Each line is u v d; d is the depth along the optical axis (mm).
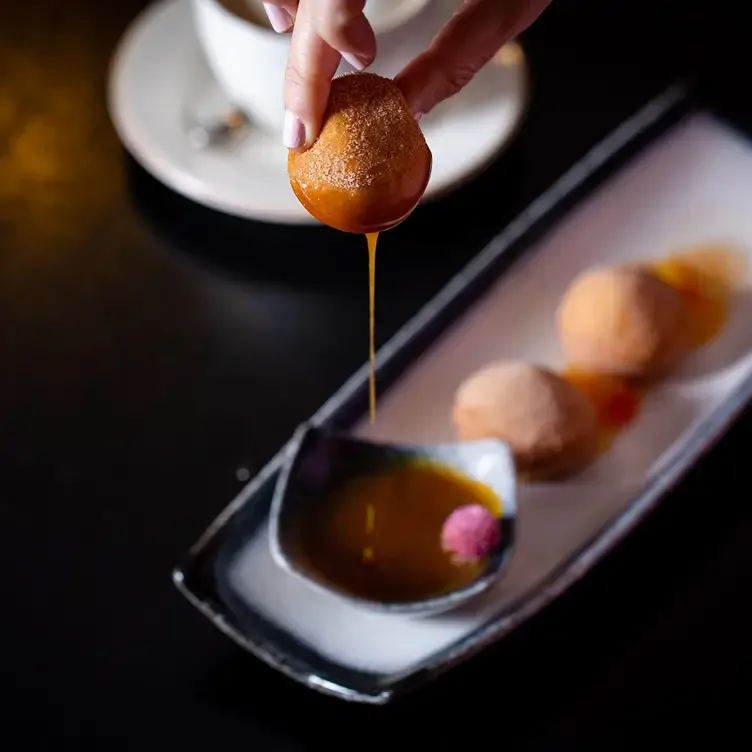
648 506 518
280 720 489
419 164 416
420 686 477
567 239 601
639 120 627
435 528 510
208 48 597
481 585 487
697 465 545
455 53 444
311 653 491
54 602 511
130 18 671
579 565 503
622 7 680
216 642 503
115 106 613
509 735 487
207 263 594
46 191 615
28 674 497
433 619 499
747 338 581
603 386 565
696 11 679
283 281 590
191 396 558
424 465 520
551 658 500
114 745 485
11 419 551
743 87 645
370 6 590
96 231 603
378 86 416
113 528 526
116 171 621
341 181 409
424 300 587
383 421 549
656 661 500
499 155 630
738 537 527
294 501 506
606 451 546
